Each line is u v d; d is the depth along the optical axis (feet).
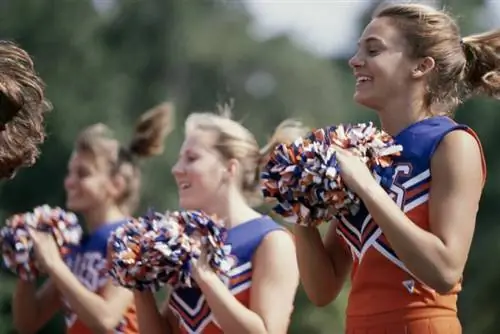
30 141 24.50
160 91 172.55
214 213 35.58
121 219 43.96
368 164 29.22
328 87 209.87
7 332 105.40
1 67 24.18
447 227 28.37
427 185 28.94
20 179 137.49
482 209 132.36
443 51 29.94
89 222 44.19
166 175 139.54
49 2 162.61
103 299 42.06
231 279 34.04
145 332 34.88
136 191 44.86
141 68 176.14
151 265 33.42
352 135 29.30
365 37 30.19
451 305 29.25
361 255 29.55
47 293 44.68
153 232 33.73
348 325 29.86
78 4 163.22
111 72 166.09
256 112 200.85
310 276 31.27
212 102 188.44
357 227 29.66
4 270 109.29
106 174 43.98
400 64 29.86
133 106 169.58
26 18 162.40
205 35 190.70
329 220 30.01
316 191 29.25
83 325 42.98
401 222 28.04
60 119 146.92
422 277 28.09
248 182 35.99
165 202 137.80
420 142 29.19
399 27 30.01
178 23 183.21
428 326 28.81
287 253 34.35
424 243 27.96
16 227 42.78
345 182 28.71
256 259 34.32
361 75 30.19
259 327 33.24
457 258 28.17
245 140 36.09
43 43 161.27
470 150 28.89
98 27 168.35
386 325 29.01
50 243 42.37
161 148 44.86
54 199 138.21
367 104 30.25
